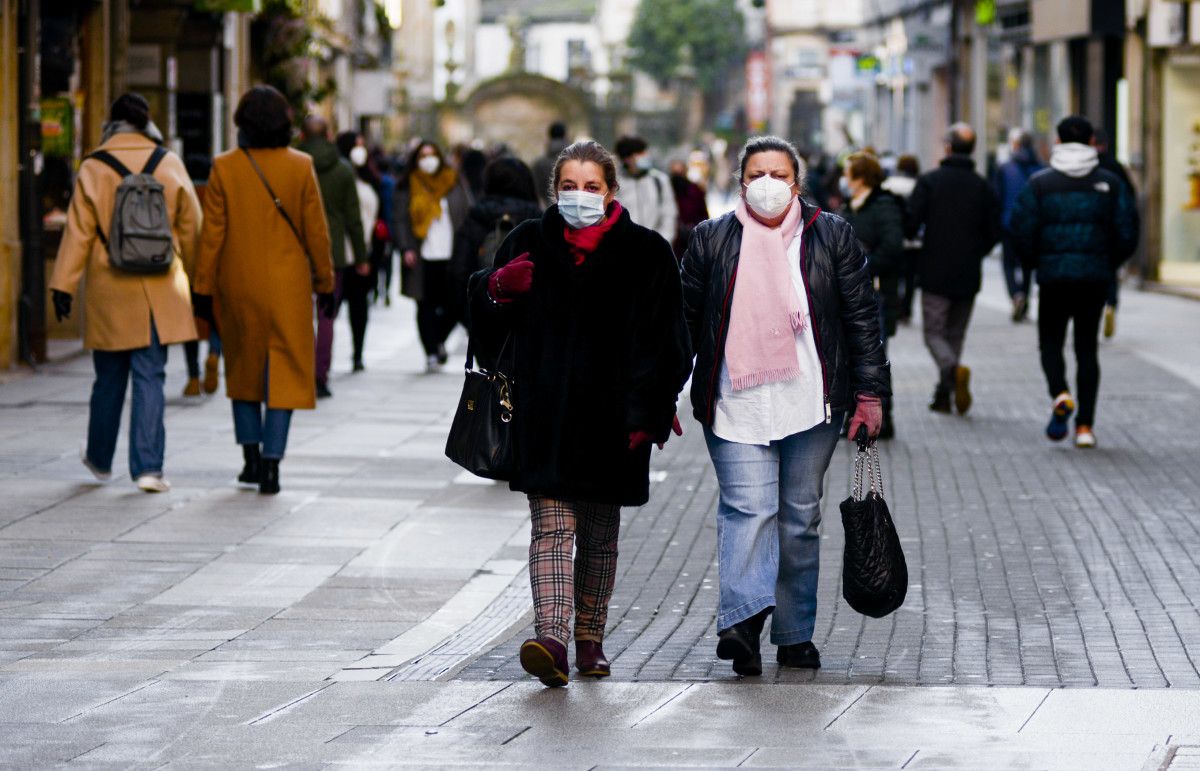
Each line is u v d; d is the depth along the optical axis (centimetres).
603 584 1711
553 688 1642
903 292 5738
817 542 1748
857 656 1812
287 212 2641
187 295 2689
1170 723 1509
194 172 5425
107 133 2678
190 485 2762
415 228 4300
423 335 4388
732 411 1695
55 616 1967
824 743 1454
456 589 2117
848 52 13712
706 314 1708
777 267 1681
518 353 1642
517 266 1611
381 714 1551
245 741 1466
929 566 2269
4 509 2548
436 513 2581
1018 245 3219
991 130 10162
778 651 1770
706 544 2412
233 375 2709
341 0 9569
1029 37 9019
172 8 5578
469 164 5281
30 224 4191
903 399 3941
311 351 2691
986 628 1939
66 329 4688
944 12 11750
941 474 2962
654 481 2912
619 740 1467
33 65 4178
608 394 1630
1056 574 2216
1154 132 7012
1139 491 2784
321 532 2438
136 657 1789
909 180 5562
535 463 1631
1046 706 1568
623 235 1631
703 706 1576
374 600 2056
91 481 2780
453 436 1658
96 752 1434
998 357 4725
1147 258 7075
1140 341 5028
